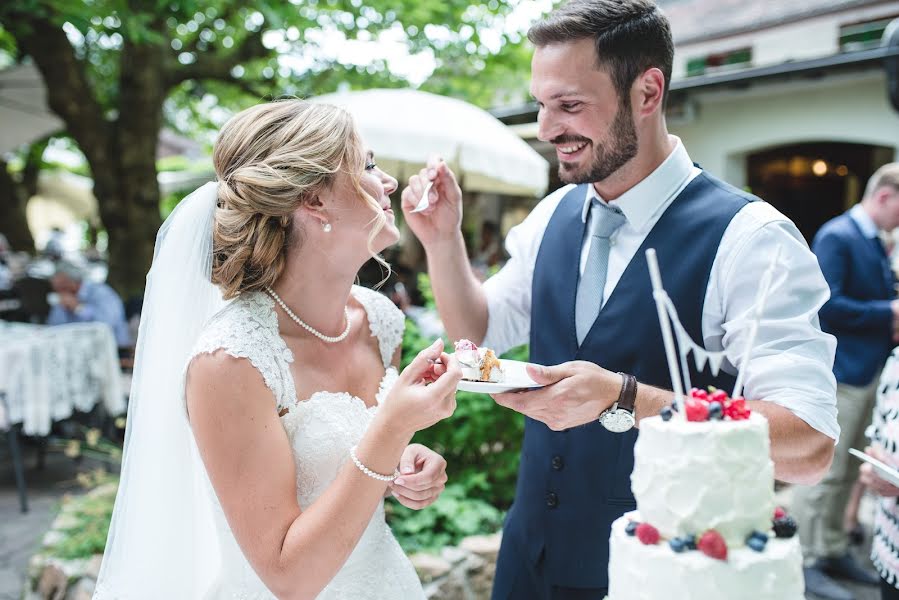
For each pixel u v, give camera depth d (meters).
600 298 1.81
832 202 7.86
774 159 7.72
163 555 1.60
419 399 1.28
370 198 1.51
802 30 7.05
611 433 1.73
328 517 1.32
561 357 1.85
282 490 1.36
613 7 1.58
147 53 7.44
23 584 3.49
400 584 1.71
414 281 6.82
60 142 12.83
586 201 1.90
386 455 1.31
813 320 1.57
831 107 6.53
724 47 7.67
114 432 5.62
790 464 1.49
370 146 5.29
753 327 1.21
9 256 10.36
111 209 7.62
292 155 1.45
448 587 3.01
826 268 3.78
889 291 3.84
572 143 1.67
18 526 4.26
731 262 1.63
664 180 1.73
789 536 1.12
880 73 6.01
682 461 1.09
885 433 2.24
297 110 1.55
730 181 7.40
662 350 1.69
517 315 2.17
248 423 1.35
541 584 1.84
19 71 6.91
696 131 7.57
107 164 7.57
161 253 1.58
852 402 3.72
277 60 8.03
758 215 1.63
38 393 4.69
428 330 4.18
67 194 15.38
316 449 1.49
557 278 1.89
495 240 8.95
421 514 3.35
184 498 1.60
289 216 1.51
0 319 7.65
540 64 1.64
